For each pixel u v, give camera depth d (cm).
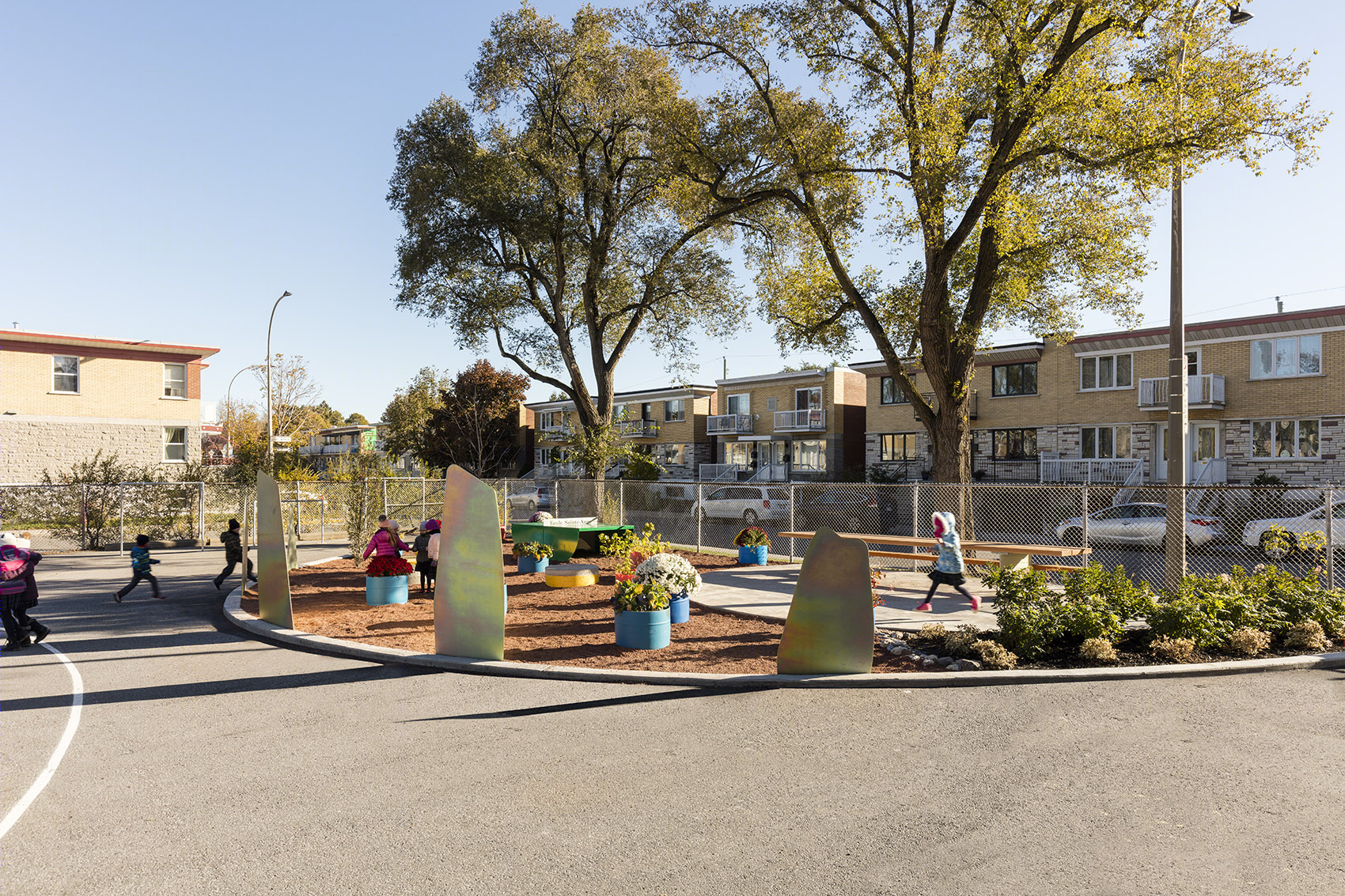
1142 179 1263
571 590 1386
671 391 4988
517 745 606
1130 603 888
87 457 3269
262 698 754
